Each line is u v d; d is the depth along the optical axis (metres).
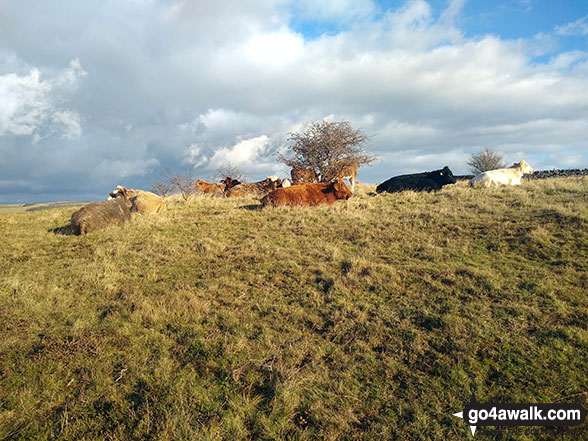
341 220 10.77
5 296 6.27
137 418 3.53
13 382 4.05
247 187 19.39
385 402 3.75
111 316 5.52
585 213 9.20
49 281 6.96
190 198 16.17
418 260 7.38
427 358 4.36
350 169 19.94
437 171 15.89
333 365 4.32
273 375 4.09
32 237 10.23
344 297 5.91
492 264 7.01
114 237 9.81
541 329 4.75
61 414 3.62
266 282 6.69
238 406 3.62
